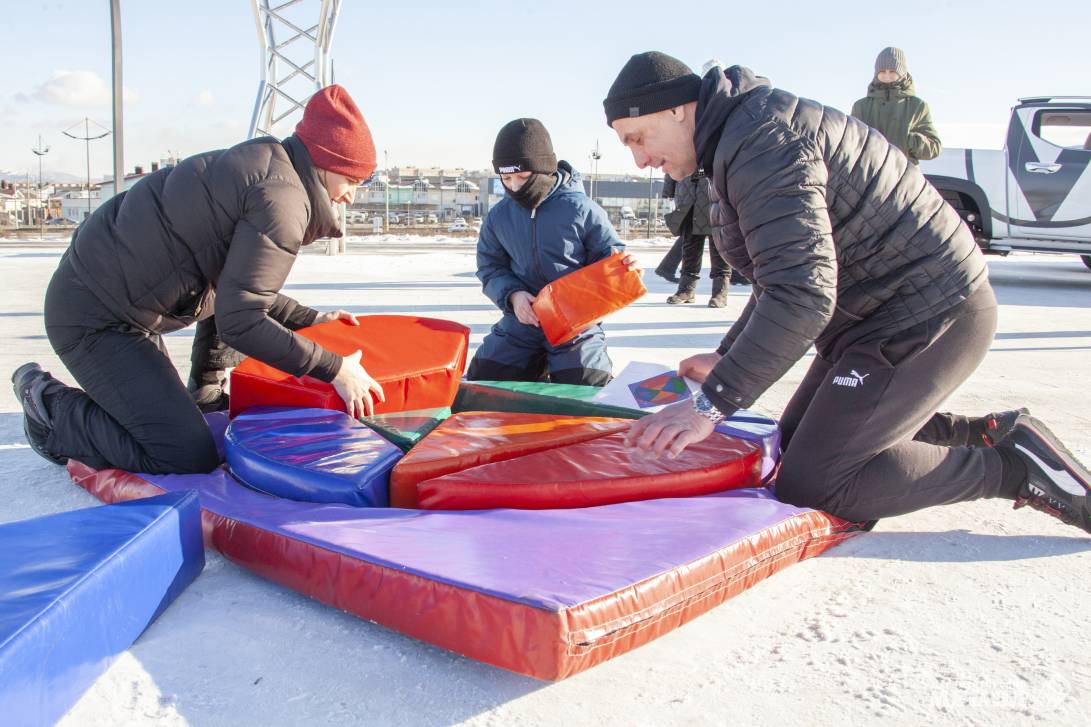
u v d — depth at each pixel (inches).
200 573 82.7
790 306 75.0
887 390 86.7
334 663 66.4
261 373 115.0
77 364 99.0
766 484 100.3
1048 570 85.0
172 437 99.1
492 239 148.8
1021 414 93.1
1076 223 358.3
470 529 76.4
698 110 80.4
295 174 97.0
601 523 78.2
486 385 129.2
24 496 102.5
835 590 80.0
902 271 86.0
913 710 60.2
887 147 85.0
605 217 144.5
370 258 557.6
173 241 96.2
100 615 63.1
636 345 218.7
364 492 87.4
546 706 61.0
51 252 604.4
